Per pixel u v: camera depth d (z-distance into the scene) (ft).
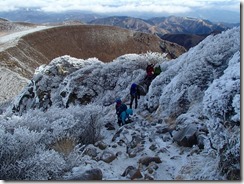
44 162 20.58
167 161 23.73
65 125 29.50
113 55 355.77
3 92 139.74
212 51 39.17
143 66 60.39
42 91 64.34
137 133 30.53
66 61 69.26
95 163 23.85
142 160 23.50
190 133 25.98
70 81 58.44
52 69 67.31
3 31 305.32
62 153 24.21
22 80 150.10
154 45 408.26
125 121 36.65
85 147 27.71
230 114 20.63
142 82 50.98
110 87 57.52
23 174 20.40
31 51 239.50
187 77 37.52
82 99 56.24
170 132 29.27
